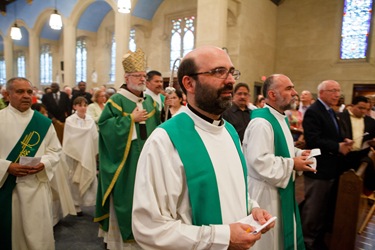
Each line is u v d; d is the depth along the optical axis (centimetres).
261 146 201
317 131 280
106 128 257
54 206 326
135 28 1255
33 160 216
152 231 101
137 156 258
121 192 254
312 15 964
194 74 115
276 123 213
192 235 102
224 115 334
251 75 903
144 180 108
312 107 290
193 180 111
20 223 227
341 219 249
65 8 1216
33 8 1380
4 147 223
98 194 273
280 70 1027
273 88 216
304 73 981
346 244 247
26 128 230
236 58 848
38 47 1425
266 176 194
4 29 1588
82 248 284
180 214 112
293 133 465
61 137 487
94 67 1457
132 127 256
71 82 1204
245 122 332
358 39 892
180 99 347
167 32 1174
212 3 697
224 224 113
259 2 927
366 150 328
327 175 282
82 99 373
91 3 1175
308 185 295
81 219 358
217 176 117
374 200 375
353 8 897
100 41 1422
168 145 114
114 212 266
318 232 291
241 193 124
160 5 1185
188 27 1114
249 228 105
